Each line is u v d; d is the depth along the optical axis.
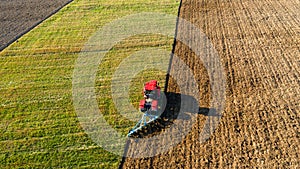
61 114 16.47
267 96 16.72
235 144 14.05
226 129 14.87
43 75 19.77
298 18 24.62
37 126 15.80
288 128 14.64
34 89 18.53
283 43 21.36
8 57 22.08
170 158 13.67
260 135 14.38
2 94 18.30
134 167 13.41
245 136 14.41
